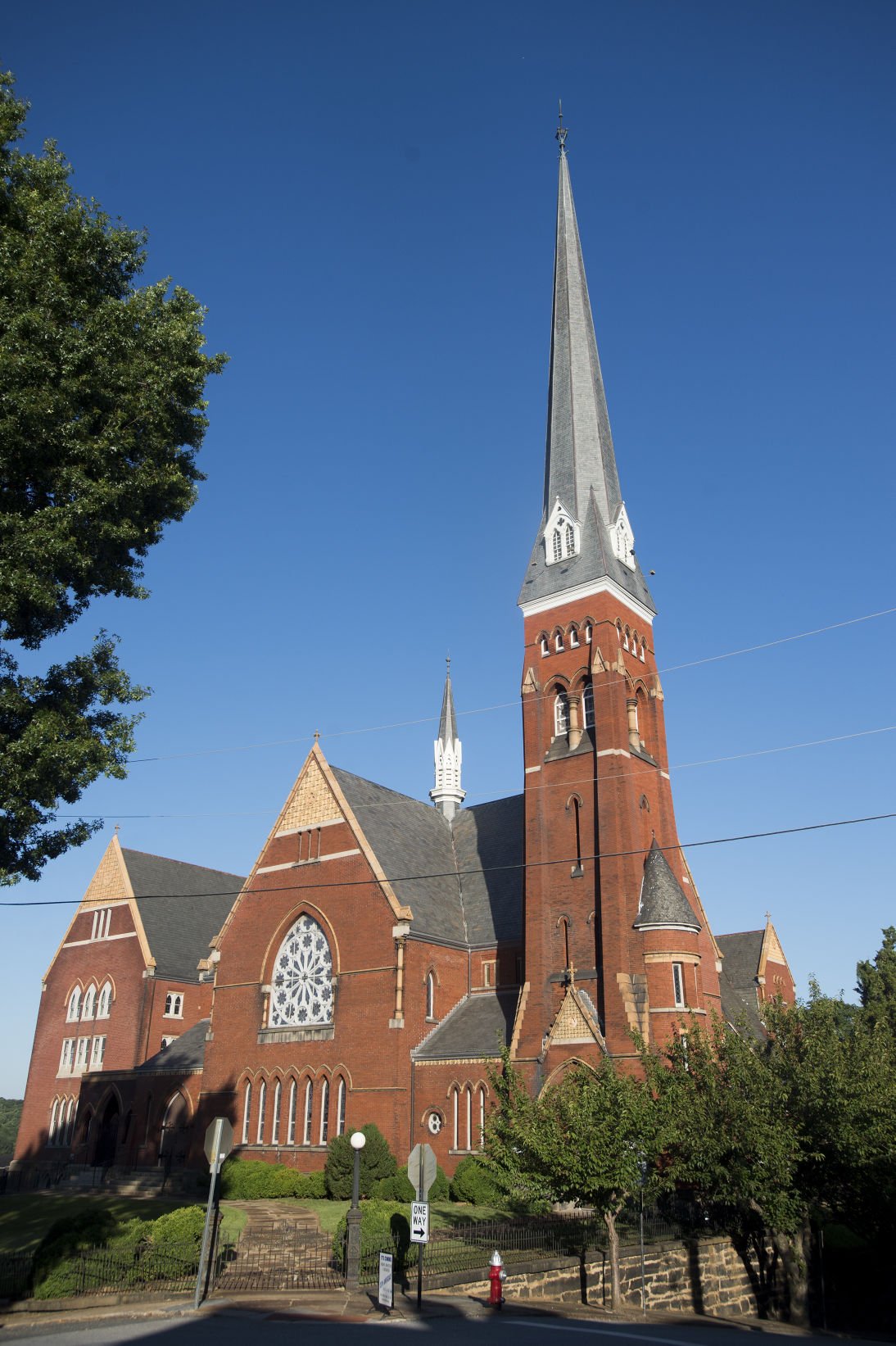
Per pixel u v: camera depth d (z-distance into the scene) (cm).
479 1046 4906
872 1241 3641
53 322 2522
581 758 5269
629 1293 3158
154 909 7575
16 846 2639
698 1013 4444
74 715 2673
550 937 5009
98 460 2567
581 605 5569
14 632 2658
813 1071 3319
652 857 4819
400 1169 4609
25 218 2630
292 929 5778
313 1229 3650
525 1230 3186
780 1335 2797
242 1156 5434
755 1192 3178
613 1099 2956
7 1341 1902
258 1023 5688
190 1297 2511
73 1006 7594
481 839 6331
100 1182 5966
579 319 6531
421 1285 2539
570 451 6081
